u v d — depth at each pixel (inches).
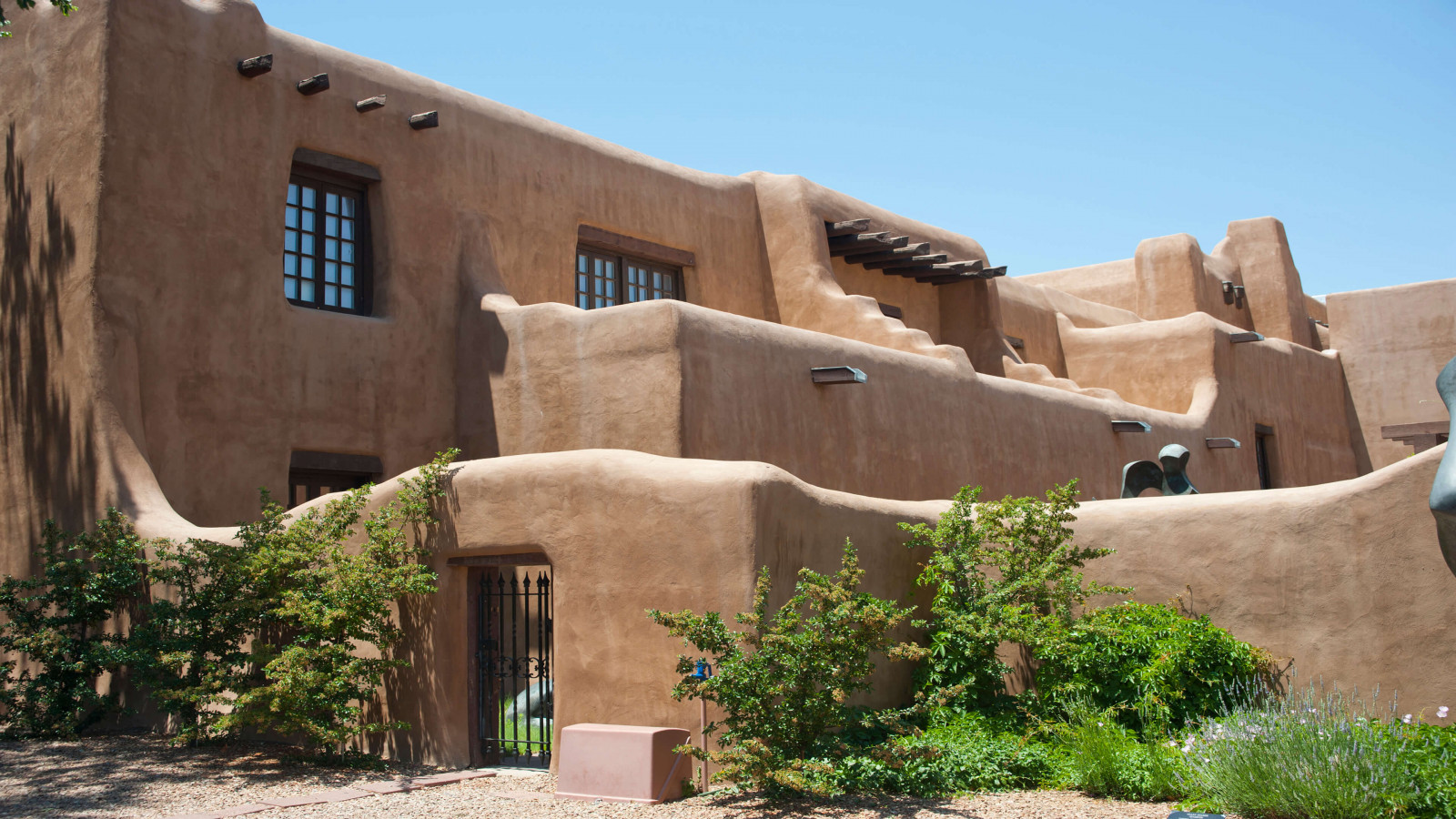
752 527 335.0
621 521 355.3
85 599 428.5
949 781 313.9
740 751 298.7
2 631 447.2
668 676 341.4
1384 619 351.6
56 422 484.7
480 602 387.9
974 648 378.0
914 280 866.8
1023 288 949.8
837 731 341.1
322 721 365.4
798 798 304.5
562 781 327.0
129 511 454.6
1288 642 368.8
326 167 553.9
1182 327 900.6
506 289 600.1
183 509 485.7
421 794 329.7
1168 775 297.6
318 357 537.0
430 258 585.3
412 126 582.9
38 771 361.1
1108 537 406.6
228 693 402.9
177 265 497.0
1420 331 1059.3
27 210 510.6
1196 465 837.2
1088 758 310.2
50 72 508.4
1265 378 958.4
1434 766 274.5
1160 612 378.6
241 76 526.6
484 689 382.0
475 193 610.2
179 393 491.5
